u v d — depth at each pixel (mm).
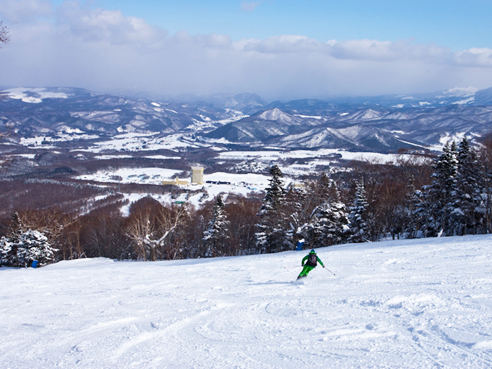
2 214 90938
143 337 7375
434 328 6469
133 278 17188
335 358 5598
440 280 10352
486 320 6648
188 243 53844
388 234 47312
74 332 8188
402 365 5145
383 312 7684
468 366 4961
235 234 47938
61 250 58250
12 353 7133
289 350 6086
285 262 18375
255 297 10344
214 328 7664
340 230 38656
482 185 34719
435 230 38375
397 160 51844
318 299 9367
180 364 5867
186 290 12391
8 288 16672
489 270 11398
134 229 45469
